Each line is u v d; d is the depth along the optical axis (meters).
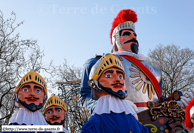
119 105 5.95
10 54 14.65
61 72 20.55
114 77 6.11
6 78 14.38
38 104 6.33
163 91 22.27
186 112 6.99
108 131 5.59
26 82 6.39
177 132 7.78
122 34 9.48
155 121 7.82
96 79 6.17
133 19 9.79
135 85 8.48
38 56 15.29
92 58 8.96
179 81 22.53
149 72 8.75
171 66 22.52
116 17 9.96
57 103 8.36
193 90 8.17
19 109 6.29
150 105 8.39
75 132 14.29
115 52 9.13
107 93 6.08
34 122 6.20
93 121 5.68
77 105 13.84
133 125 5.83
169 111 7.93
